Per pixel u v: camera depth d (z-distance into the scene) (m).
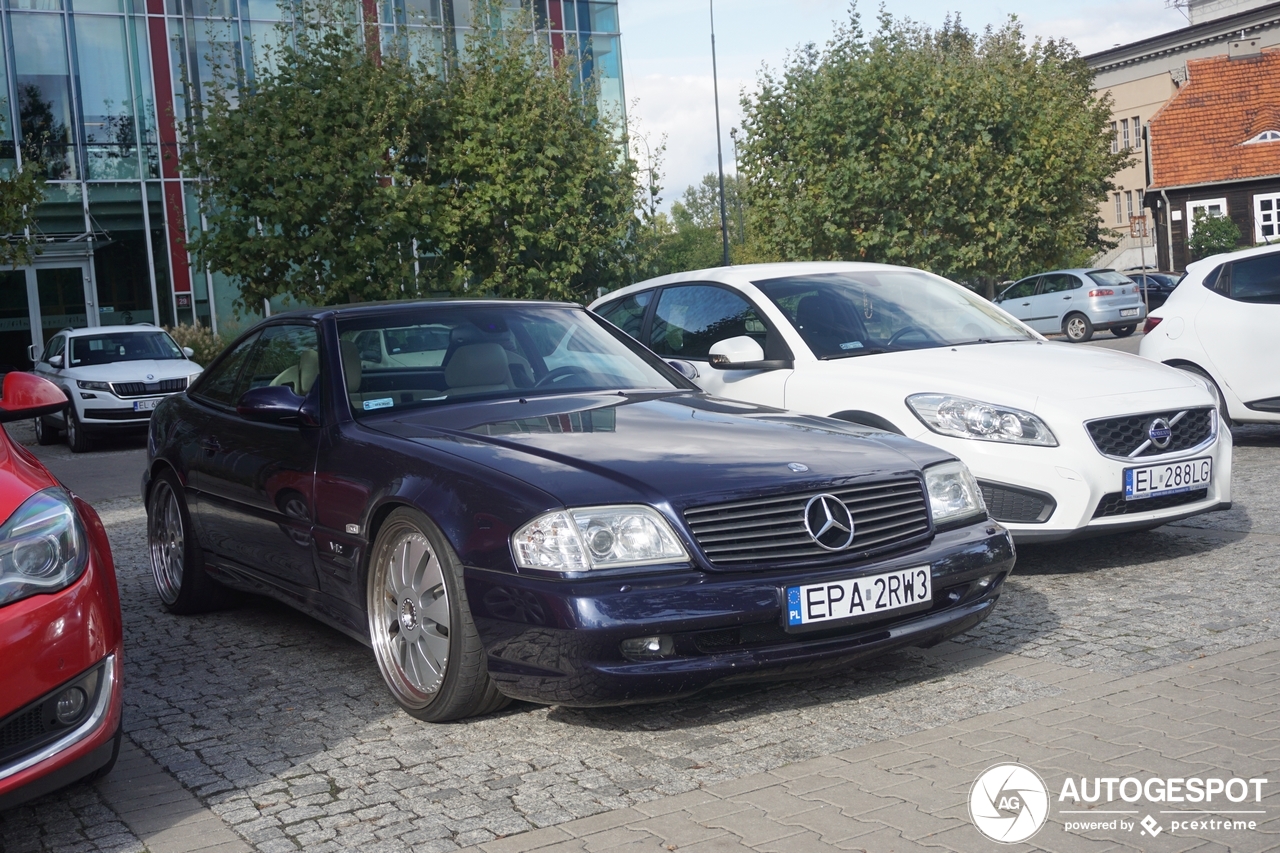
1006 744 3.51
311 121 16.44
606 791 3.30
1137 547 6.28
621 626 3.39
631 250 17.86
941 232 21.50
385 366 4.80
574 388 4.89
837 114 21.14
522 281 16.95
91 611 3.25
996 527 4.19
